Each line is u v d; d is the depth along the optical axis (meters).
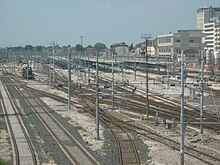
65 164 26.69
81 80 87.25
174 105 55.78
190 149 30.89
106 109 54.00
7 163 27.09
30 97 70.19
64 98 67.62
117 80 84.25
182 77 23.86
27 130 39.47
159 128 39.81
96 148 31.41
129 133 37.56
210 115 46.22
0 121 45.03
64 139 35.16
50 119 46.62
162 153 29.73
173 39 90.62
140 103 58.50
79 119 46.41
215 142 33.56
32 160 27.81
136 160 27.62
